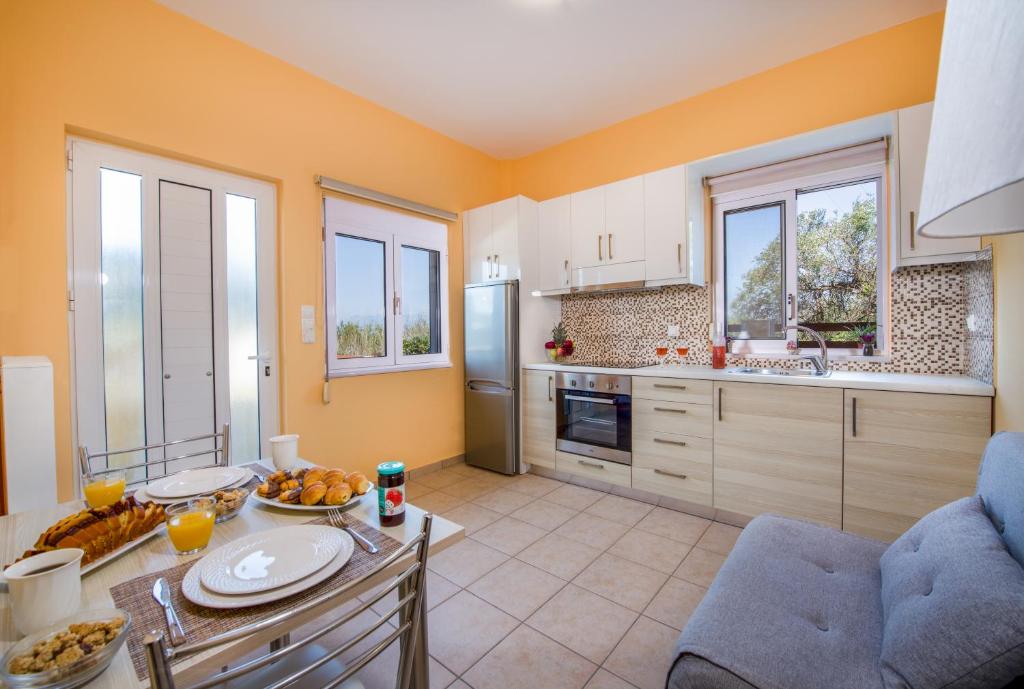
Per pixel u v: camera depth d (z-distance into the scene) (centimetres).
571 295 399
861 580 124
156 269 233
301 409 285
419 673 102
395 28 251
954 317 241
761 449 249
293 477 130
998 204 53
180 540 93
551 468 346
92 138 214
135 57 221
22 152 191
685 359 336
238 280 264
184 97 236
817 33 259
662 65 288
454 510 286
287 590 76
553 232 364
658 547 235
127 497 116
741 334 321
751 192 309
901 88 252
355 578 83
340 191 304
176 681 60
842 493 225
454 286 390
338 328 313
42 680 55
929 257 216
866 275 275
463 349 396
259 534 95
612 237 329
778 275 305
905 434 209
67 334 202
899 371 256
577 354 397
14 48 189
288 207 279
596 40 263
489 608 185
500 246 369
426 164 366
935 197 41
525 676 149
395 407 341
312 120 291
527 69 291
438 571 213
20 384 162
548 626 174
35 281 193
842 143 266
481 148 413
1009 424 171
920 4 236
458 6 235
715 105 316
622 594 194
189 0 227
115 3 215
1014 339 167
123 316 223
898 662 84
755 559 133
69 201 208
